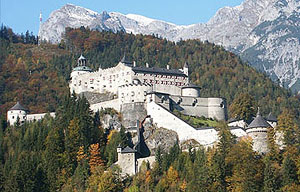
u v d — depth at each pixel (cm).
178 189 18338
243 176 17775
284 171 17938
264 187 17462
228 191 17738
